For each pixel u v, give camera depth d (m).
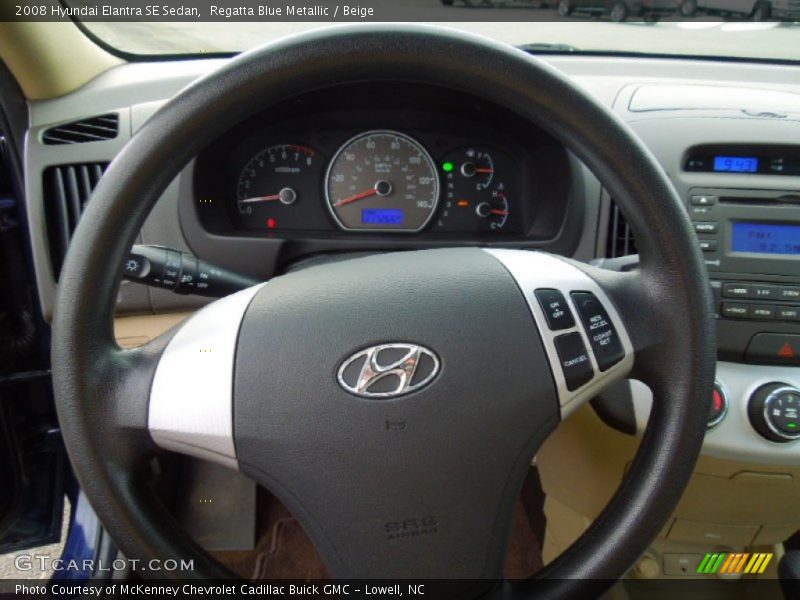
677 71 1.35
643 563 1.32
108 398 0.66
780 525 1.15
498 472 0.69
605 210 1.13
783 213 1.05
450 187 1.26
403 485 0.68
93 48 1.23
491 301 0.71
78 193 1.15
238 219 1.26
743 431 1.01
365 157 1.25
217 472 1.69
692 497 1.11
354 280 0.72
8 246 1.26
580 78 1.26
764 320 1.03
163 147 0.62
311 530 0.70
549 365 0.70
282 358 0.68
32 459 1.46
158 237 1.14
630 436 1.03
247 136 1.20
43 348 1.37
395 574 0.69
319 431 0.67
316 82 0.65
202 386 0.68
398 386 0.67
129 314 1.15
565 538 1.39
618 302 0.73
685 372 0.69
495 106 1.14
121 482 0.66
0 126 1.15
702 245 1.06
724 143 1.07
